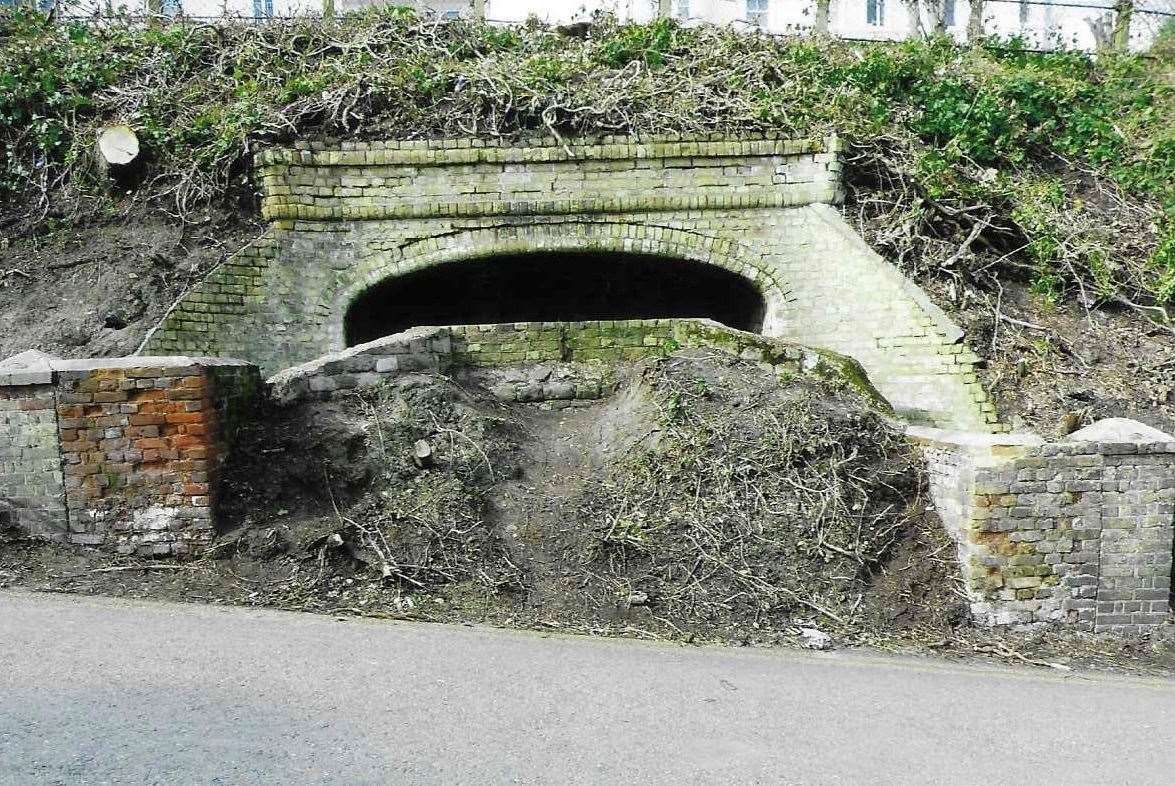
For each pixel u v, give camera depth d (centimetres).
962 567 656
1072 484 645
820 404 742
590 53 1259
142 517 605
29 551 592
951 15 1931
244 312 959
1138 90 1498
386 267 1021
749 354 803
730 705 473
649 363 796
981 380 951
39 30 1268
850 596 638
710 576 631
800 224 1069
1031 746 454
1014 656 610
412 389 730
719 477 678
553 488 712
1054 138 1326
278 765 361
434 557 622
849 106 1189
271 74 1181
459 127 1055
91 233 1038
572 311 1190
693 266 1080
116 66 1184
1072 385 986
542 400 826
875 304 995
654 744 414
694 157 1055
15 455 597
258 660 473
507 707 442
